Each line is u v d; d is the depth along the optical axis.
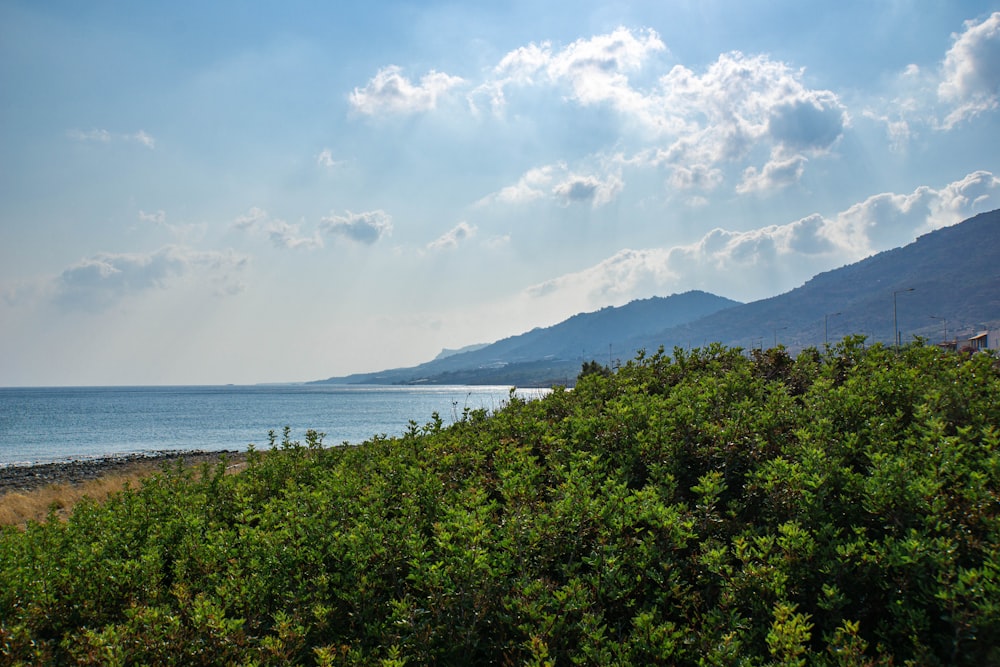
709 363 11.45
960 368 8.23
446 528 6.07
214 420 102.88
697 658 4.45
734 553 5.41
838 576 4.85
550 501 6.76
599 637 4.47
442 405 157.00
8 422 100.50
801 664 4.00
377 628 5.09
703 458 7.21
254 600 5.49
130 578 6.13
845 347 10.48
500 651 4.85
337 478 8.19
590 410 9.30
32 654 5.14
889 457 6.05
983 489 5.42
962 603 4.31
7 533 7.06
